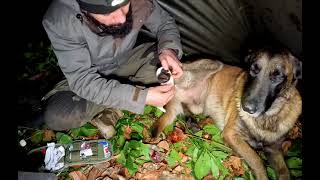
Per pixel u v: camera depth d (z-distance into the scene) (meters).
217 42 1.42
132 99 0.90
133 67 1.13
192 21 1.42
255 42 1.33
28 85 1.33
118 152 1.06
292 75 1.00
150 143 1.11
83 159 1.01
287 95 1.03
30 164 1.03
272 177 1.03
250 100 0.98
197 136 1.13
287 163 1.06
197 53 1.45
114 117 1.12
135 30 0.96
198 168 1.00
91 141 1.05
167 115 1.17
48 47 1.57
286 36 1.26
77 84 0.91
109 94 0.91
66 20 0.85
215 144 1.11
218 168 1.01
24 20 1.73
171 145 1.10
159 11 1.05
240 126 1.10
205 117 1.26
